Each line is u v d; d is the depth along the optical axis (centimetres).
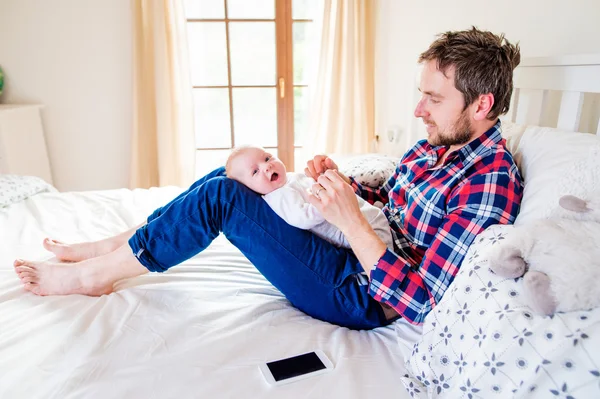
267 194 104
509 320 69
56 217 159
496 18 171
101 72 262
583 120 135
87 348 85
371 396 78
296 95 283
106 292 107
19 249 131
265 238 100
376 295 94
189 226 100
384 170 166
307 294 102
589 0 132
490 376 68
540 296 64
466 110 97
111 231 146
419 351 83
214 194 100
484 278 77
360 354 90
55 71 259
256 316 101
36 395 75
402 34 245
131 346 87
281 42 268
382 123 275
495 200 91
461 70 94
